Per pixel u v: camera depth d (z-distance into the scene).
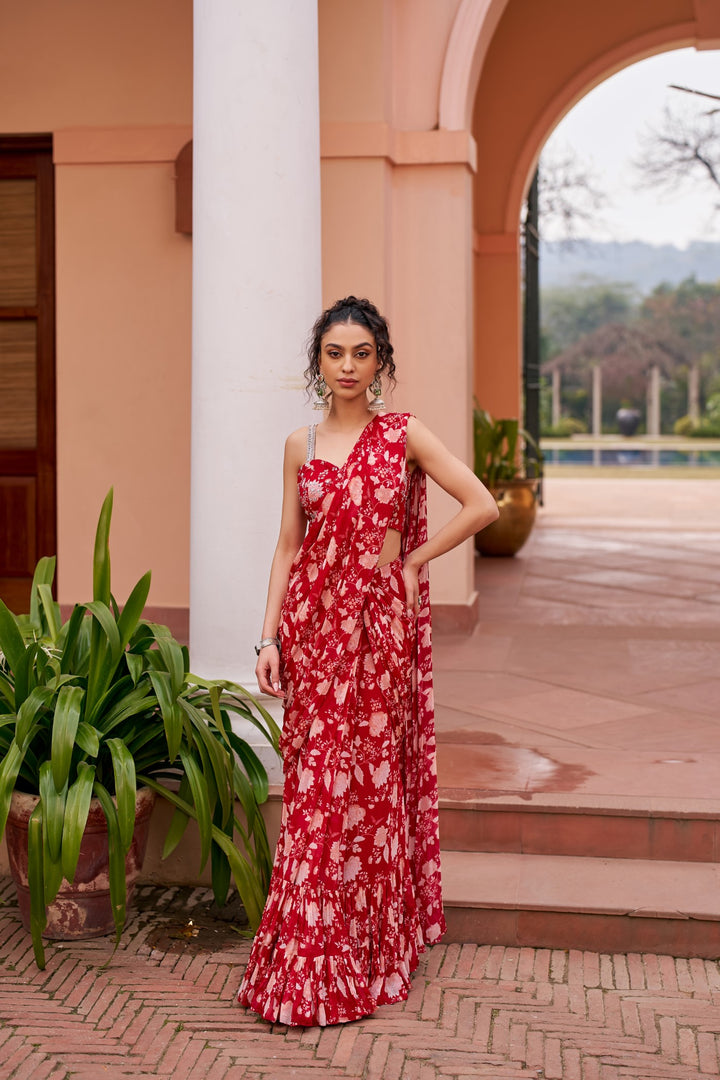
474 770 3.91
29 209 6.16
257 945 2.97
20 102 6.02
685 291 49.06
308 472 2.90
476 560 9.34
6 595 6.30
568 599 7.42
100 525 3.51
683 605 7.20
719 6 9.88
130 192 6.00
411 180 5.96
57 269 6.08
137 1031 2.87
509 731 4.40
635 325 49.12
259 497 3.71
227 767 3.38
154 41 5.91
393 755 2.94
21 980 3.13
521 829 3.60
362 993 2.90
